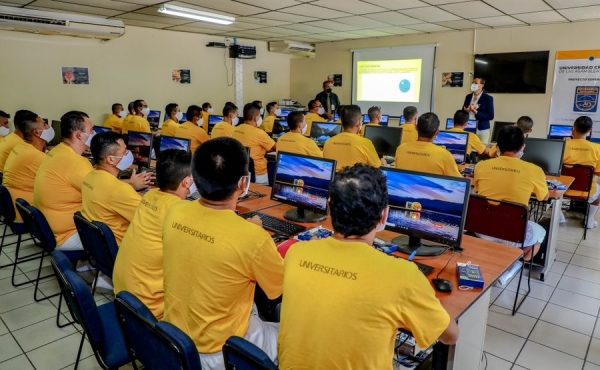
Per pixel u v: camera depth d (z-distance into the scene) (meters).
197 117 5.27
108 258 2.06
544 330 2.45
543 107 6.81
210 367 1.34
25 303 2.71
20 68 5.94
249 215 2.44
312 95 9.84
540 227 2.80
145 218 1.66
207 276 1.29
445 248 1.94
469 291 1.56
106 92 6.91
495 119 7.32
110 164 2.30
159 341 1.17
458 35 7.46
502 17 5.93
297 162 2.38
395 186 1.96
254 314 1.67
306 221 2.34
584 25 6.23
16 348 2.24
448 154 2.88
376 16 5.89
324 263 1.01
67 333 2.39
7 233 3.98
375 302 0.94
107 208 2.20
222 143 1.34
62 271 1.48
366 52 8.75
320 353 0.97
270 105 7.11
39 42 6.07
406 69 8.23
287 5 5.08
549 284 3.03
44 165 2.57
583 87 6.39
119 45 6.95
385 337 0.96
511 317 2.59
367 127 4.60
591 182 3.71
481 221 2.54
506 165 2.56
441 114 7.94
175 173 1.69
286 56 9.94
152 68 7.45
